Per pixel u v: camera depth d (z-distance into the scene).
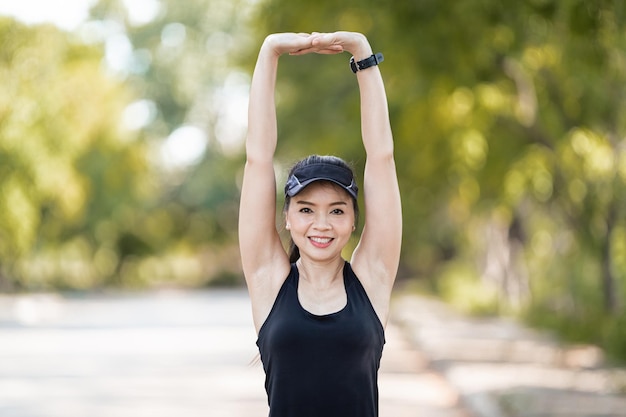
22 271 58.28
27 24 37.91
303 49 5.61
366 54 5.58
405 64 17.31
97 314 43.19
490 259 45.53
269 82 5.57
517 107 22.14
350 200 5.44
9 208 39.53
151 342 29.64
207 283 76.62
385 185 5.58
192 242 77.81
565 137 22.33
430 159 24.84
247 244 5.50
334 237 5.41
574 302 31.02
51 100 39.19
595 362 21.98
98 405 16.80
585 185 24.22
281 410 5.29
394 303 48.12
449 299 48.19
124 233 71.94
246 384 19.59
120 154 58.53
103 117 47.59
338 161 5.49
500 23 14.94
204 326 36.31
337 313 5.34
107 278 73.25
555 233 35.62
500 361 22.97
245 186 5.54
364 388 5.32
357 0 16.91
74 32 40.59
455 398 18.03
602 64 14.80
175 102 73.62
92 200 59.56
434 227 49.91
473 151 23.84
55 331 33.88
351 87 27.25
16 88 38.28
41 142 39.56
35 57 38.09
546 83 20.62
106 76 43.88
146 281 77.12
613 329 23.22
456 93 20.84
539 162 25.48
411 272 67.00
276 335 5.29
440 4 14.82
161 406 16.62
